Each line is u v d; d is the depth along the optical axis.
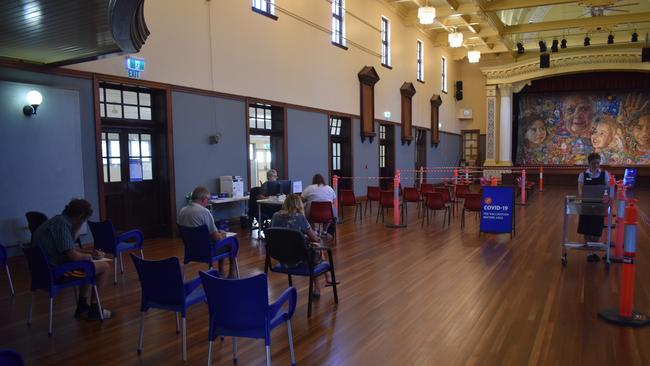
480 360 3.24
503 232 8.12
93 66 6.54
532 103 22.44
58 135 6.08
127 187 7.31
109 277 5.42
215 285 2.81
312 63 11.30
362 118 13.67
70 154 6.23
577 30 18.75
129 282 5.23
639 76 19.98
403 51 16.53
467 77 23.17
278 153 10.38
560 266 5.94
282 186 8.24
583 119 21.56
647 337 3.63
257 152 10.08
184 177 7.90
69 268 3.80
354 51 13.24
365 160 14.10
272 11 9.94
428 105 19.16
